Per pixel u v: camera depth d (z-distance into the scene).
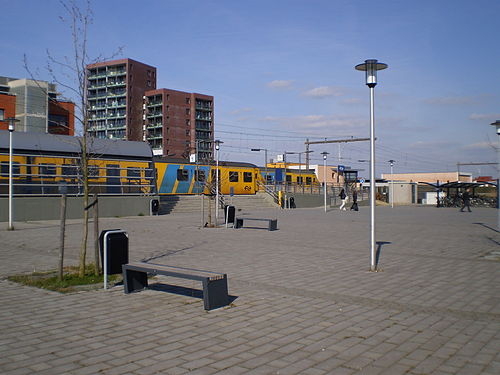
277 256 11.80
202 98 90.25
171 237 16.22
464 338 5.45
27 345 5.23
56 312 6.61
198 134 89.94
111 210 26.77
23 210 23.44
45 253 12.32
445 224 22.88
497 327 5.88
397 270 9.90
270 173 51.31
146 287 8.11
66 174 25.73
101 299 7.36
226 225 20.23
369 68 9.73
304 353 4.98
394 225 22.14
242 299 7.35
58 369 4.53
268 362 4.72
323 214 31.83
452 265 10.55
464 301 7.21
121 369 4.54
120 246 8.12
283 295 7.62
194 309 6.77
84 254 8.89
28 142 24.77
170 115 84.69
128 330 5.78
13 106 46.28
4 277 9.04
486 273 9.57
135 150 29.25
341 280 8.83
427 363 4.69
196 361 4.75
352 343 5.29
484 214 33.06
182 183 37.69
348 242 14.95
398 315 6.43
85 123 8.91
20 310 6.71
